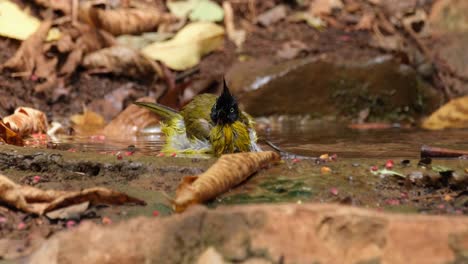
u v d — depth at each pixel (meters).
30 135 11.92
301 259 5.00
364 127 14.37
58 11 15.85
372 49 16.84
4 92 14.17
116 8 16.78
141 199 7.09
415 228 4.99
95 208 6.84
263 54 16.47
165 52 16.09
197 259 5.17
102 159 8.04
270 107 15.34
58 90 14.65
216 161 8.07
